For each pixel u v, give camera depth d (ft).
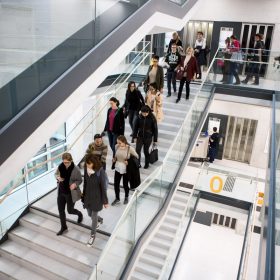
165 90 31.65
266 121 46.88
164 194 22.29
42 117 12.31
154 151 22.17
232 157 51.88
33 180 21.34
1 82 11.00
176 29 27.86
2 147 10.77
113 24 17.25
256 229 41.88
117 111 21.22
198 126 28.81
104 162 18.70
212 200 43.57
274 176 15.65
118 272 16.21
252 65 34.01
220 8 44.39
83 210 19.31
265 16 41.98
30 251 17.69
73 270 16.44
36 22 12.91
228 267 39.81
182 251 42.27
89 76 15.08
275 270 8.36
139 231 18.53
